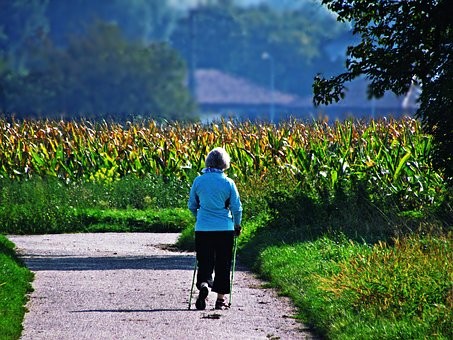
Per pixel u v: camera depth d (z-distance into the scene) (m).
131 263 64.69
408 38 73.94
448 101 70.94
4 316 41.62
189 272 59.62
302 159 96.44
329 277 47.16
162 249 76.00
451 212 68.50
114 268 61.69
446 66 71.06
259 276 56.47
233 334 39.56
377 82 75.50
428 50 74.81
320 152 95.94
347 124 116.19
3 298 45.78
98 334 39.47
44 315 43.97
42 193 103.81
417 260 44.97
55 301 47.97
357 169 88.88
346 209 70.88
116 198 106.12
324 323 40.03
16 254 69.31
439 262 44.06
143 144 119.56
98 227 93.38
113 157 119.94
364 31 76.94
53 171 116.94
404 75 74.31
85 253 72.00
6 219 92.69
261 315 44.06
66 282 54.84
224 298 48.72
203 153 117.38
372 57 75.06
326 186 78.50
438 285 40.81
